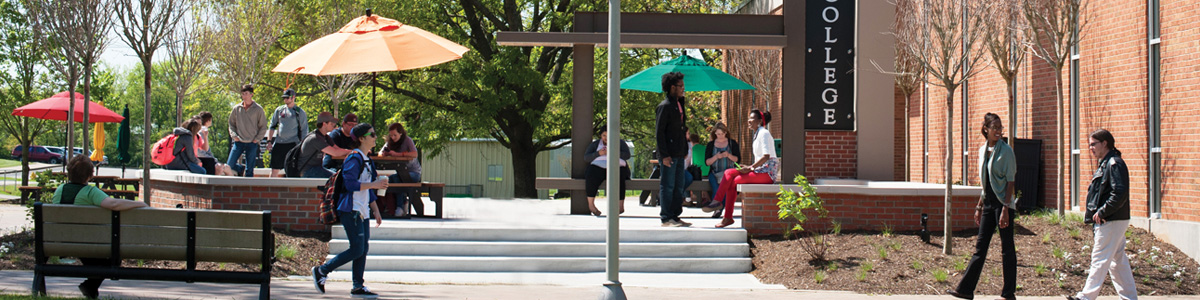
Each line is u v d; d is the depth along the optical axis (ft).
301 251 38.01
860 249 38.09
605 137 48.42
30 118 103.45
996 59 43.83
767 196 41.86
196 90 79.61
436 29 93.09
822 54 50.29
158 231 25.21
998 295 32.24
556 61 101.76
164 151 49.57
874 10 55.52
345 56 43.24
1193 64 36.91
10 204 73.97
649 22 48.57
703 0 104.12
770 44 48.34
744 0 84.23
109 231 25.34
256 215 24.86
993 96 53.47
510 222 43.04
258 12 73.10
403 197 44.45
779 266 37.24
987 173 29.22
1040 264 35.19
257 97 101.30
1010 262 29.12
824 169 57.88
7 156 296.92
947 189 37.40
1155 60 39.55
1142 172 40.11
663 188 41.81
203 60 59.72
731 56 81.46
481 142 126.93
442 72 95.35
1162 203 38.81
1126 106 41.06
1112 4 42.09
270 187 41.60
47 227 25.57
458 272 37.52
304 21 84.74
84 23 40.47
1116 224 27.35
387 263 37.45
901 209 41.78
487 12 94.22
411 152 44.78
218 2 64.13
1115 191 27.07
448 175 126.62
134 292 27.53
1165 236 38.17
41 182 45.47
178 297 26.25
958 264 35.24
